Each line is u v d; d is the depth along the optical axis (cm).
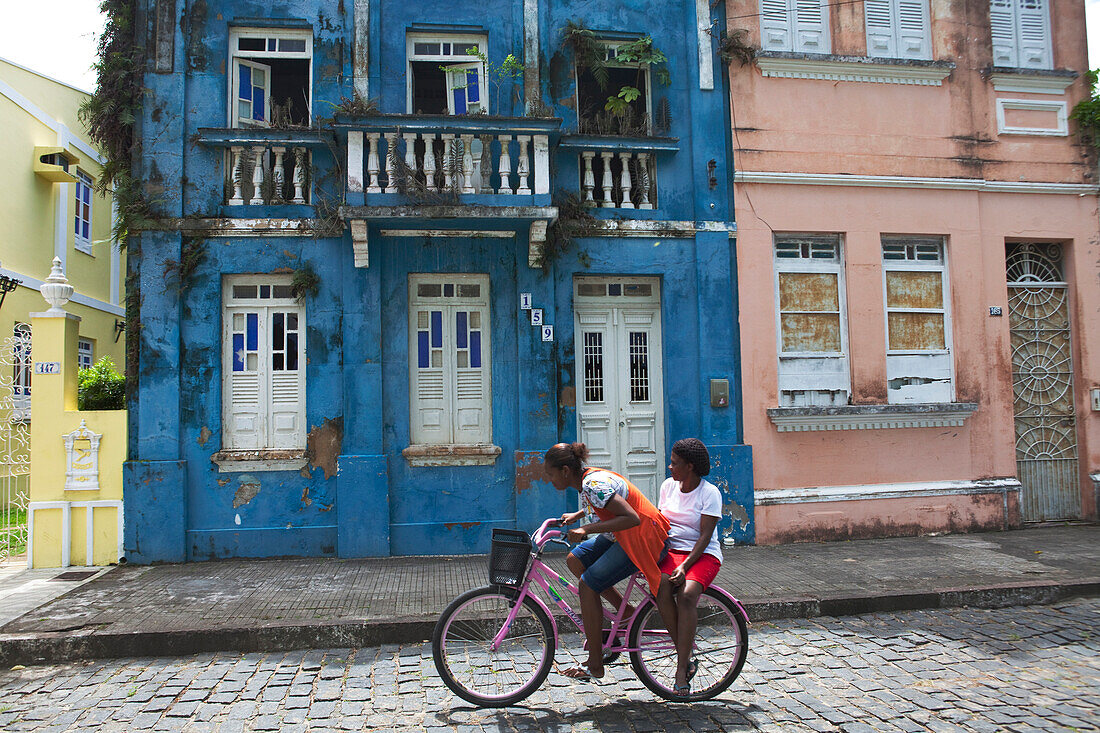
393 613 574
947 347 912
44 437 753
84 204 1417
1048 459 937
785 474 858
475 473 810
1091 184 950
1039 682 450
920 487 879
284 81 877
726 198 874
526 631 429
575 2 870
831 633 558
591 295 866
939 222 912
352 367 794
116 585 666
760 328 867
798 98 893
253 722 407
